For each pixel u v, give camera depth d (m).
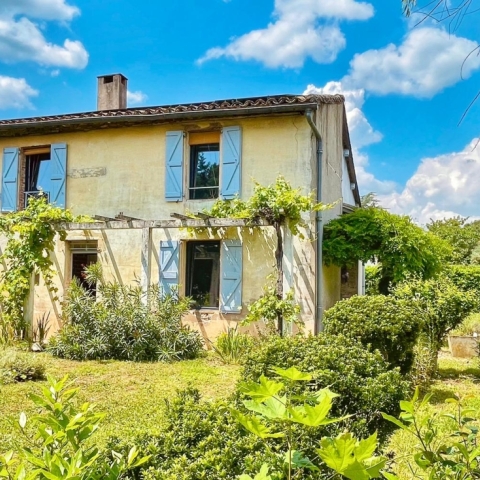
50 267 11.37
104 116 10.35
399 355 5.89
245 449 2.17
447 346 10.70
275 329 8.79
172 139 10.50
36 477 1.62
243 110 9.43
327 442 1.20
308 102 9.16
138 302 9.49
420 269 9.38
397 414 3.17
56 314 11.14
